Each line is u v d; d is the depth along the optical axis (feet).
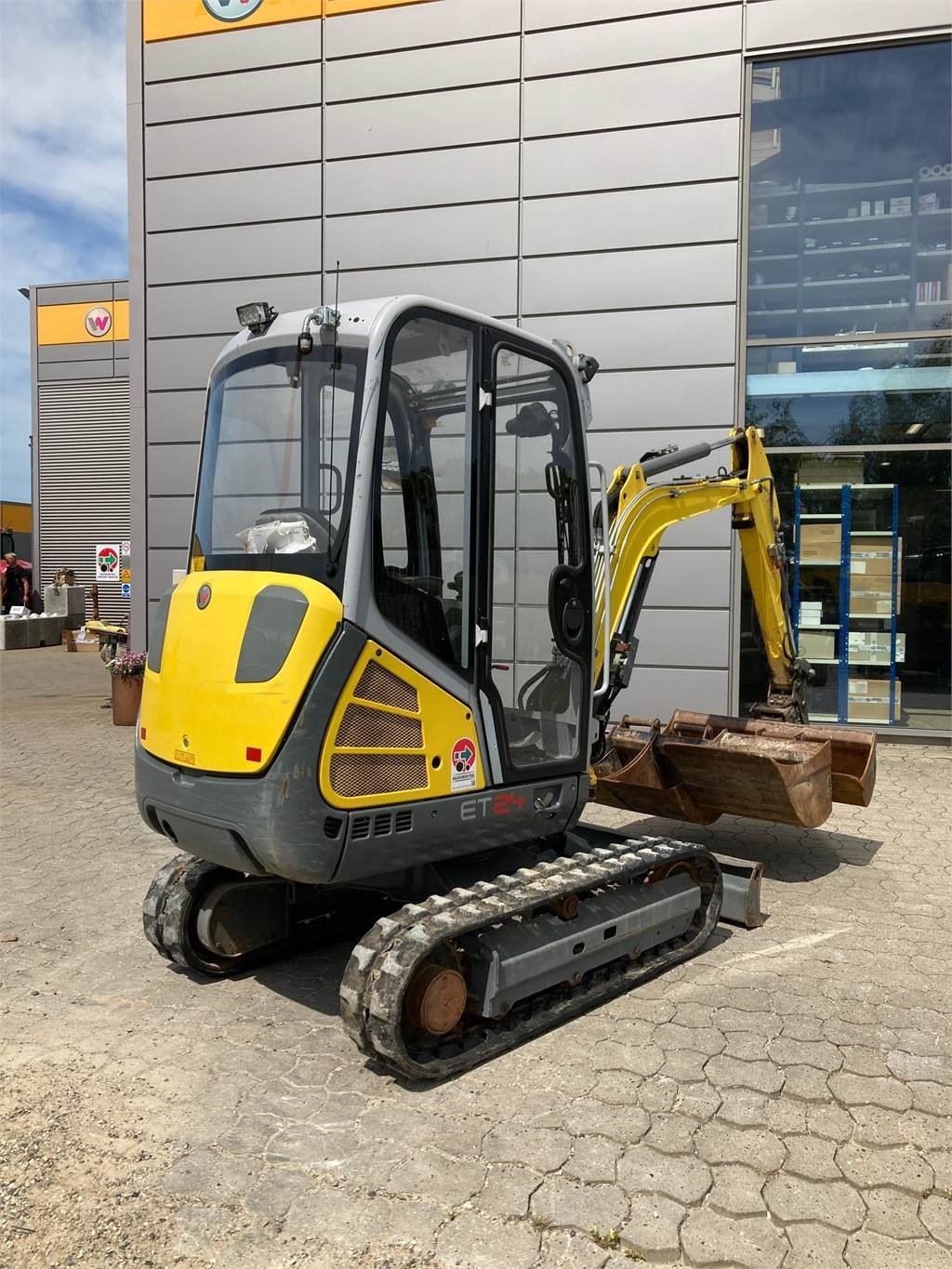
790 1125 9.45
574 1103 9.87
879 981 12.97
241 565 11.39
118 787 24.21
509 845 13.66
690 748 17.08
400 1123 9.52
